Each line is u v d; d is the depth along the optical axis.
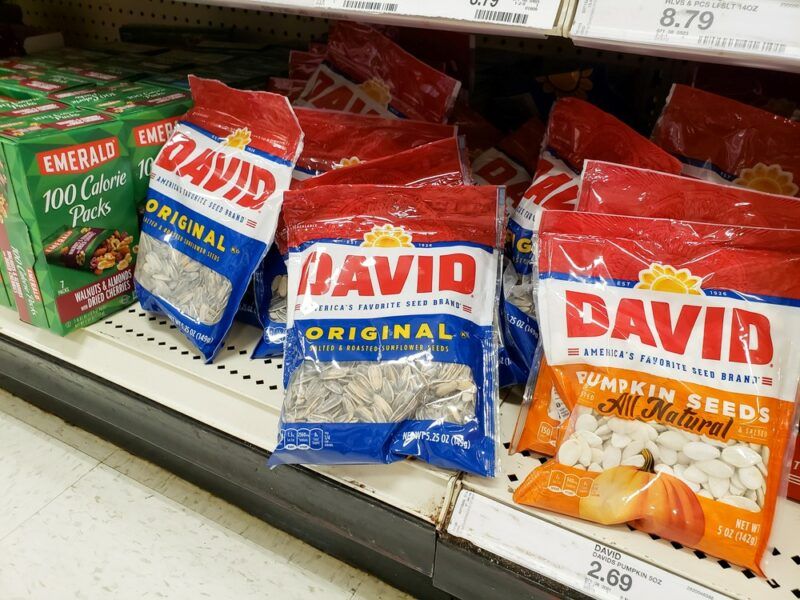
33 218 0.90
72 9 1.84
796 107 0.93
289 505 0.89
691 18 0.57
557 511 0.73
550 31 0.62
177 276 0.97
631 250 0.78
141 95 1.09
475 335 0.83
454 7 0.65
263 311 1.00
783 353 0.71
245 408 0.91
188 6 1.67
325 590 0.97
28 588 0.94
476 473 0.76
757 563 0.66
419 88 1.06
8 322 1.10
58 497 1.10
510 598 0.74
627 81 1.19
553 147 0.96
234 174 0.96
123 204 1.02
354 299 0.84
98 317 1.05
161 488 1.13
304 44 1.52
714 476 0.68
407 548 0.80
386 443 0.76
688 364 0.72
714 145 0.87
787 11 0.54
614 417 0.73
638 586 0.68
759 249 0.75
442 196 0.87
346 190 0.88
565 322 0.77
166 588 0.95
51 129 0.91
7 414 1.28
